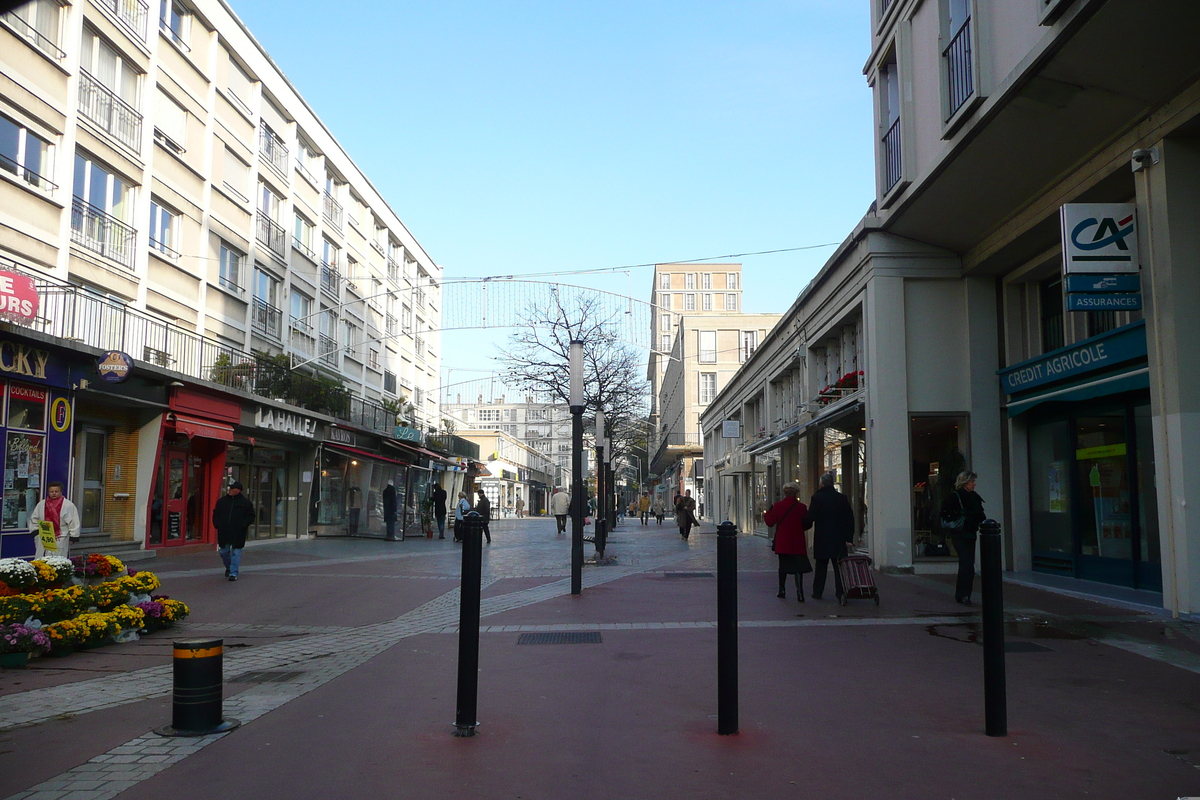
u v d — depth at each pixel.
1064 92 10.96
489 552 23.59
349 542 28.38
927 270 16.78
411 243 49.31
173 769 4.74
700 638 9.02
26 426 16.41
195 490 23.88
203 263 25.56
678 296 107.06
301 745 5.20
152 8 22.73
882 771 4.68
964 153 13.08
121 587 9.74
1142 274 10.94
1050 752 5.01
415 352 50.38
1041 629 9.45
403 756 4.96
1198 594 10.17
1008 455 16.17
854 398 18.02
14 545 16.02
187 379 20.98
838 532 12.04
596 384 32.75
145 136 22.33
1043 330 15.98
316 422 29.36
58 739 5.37
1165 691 6.55
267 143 30.77
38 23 18.55
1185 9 9.02
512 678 7.10
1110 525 13.41
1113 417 13.30
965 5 13.25
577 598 12.59
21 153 18.03
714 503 50.34
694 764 4.81
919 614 10.70
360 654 8.35
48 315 17.61
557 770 4.71
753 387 35.00
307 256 34.22
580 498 13.41
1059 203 12.91
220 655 5.62
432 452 44.44
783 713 5.92
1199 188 10.55
